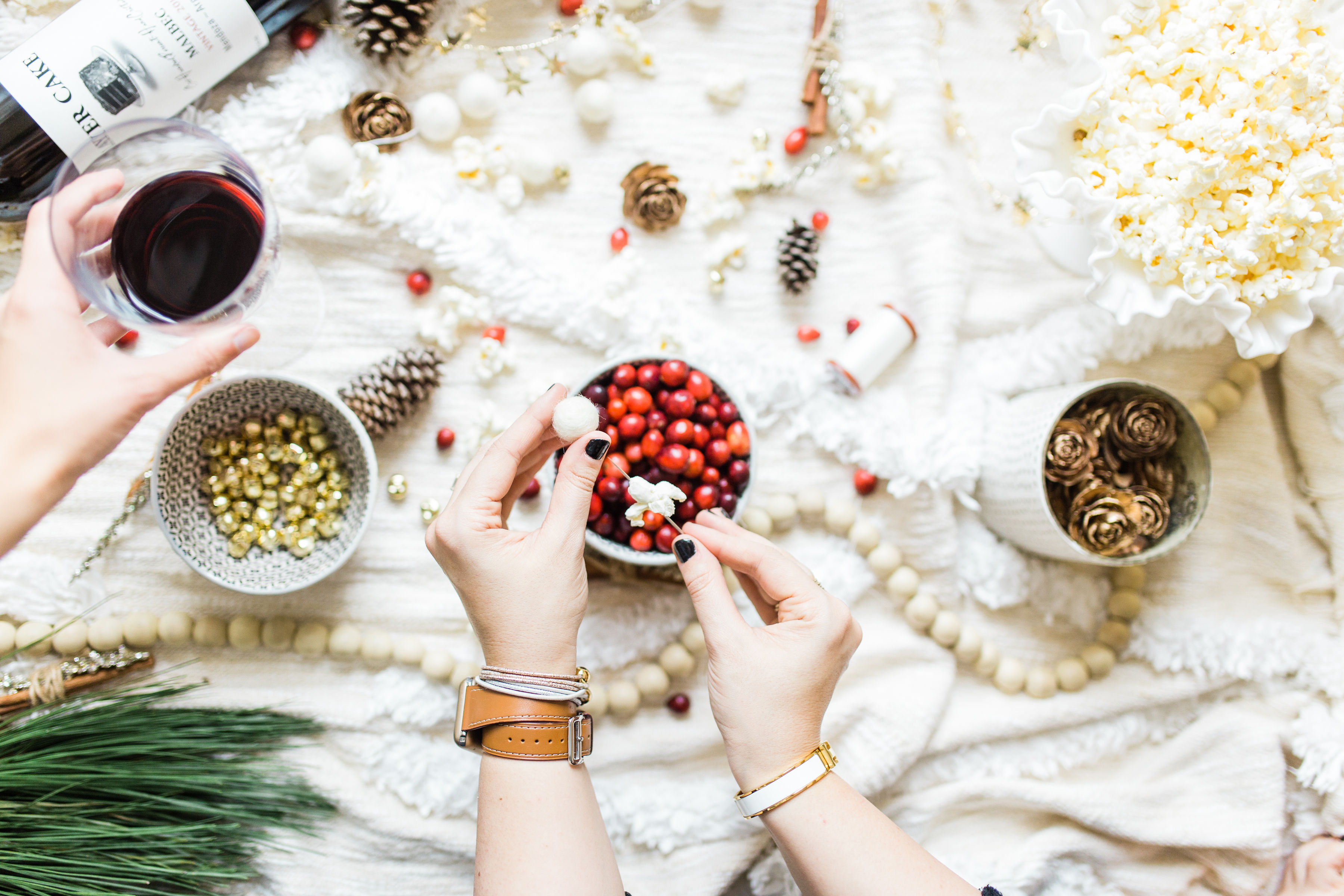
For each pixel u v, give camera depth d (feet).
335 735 2.72
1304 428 2.87
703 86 2.80
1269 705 2.87
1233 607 2.87
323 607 2.72
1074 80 2.44
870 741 2.78
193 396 2.48
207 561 2.55
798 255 2.75
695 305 2.81
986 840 2.82
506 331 2.77
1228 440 2.88
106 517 2.68
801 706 2.18
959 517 2.87
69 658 2.67
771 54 2.80
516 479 2.37
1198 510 2.60
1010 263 2.84
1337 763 2.78
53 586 2.65
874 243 2.84
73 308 2.15
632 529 2.56
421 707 2.71
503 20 2.75
